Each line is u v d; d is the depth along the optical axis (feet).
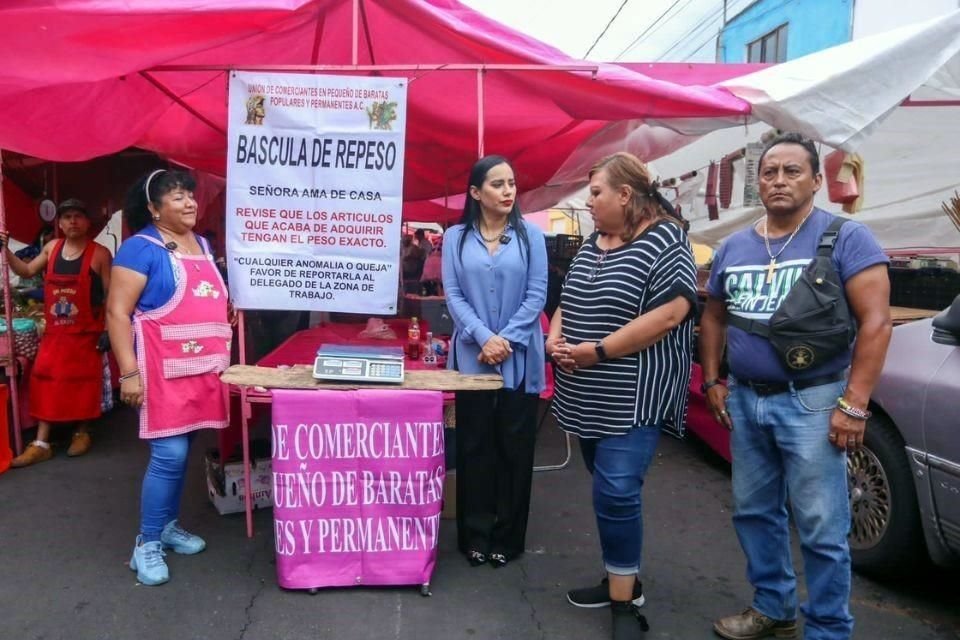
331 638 9.30
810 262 7.93
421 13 11.68
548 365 14.96
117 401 20.66
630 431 8.81
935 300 16.81
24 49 10.64
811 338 7.76
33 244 21.27
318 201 11.31
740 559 11.91
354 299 11.51
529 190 27.32
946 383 9.42
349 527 10.30
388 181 11.30
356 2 11.12
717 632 9.48
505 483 11.32
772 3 38.04
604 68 12.28
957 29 12.88
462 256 10.71
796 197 7.98
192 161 23.15
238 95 11.11
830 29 32.94
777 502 9.01
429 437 10.18
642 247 8.73
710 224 24.02
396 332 19.16
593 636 9.46
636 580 9.87
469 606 10.14
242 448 13.47
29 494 14.03
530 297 10.69
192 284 10.75
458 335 11.02
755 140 20.74
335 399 10.02
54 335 15.89
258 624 9.57
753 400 8.54
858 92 12.78
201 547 11.61
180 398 10.62
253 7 10.45
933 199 19.80
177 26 10.61
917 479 9.82
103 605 9.98
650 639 9.41
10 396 16.48
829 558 8.03
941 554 9.64
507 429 11.03
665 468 16.62
